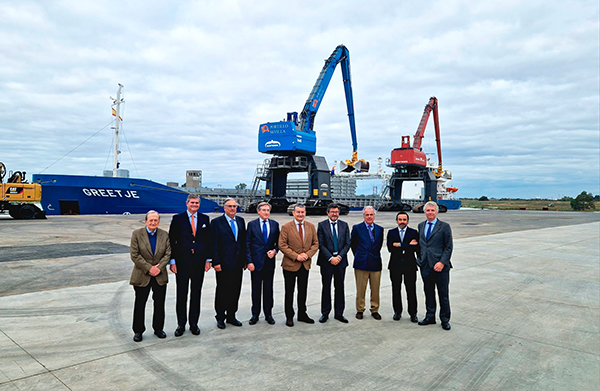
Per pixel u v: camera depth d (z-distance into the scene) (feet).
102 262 34.91
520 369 14.08
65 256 37.76
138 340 16.56
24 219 88.99
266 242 19.52
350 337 17.43
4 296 23.34
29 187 89.81
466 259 39.86
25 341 16.24
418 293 25.98
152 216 16.75
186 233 17.71
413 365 14.38
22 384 12.37
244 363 14.40
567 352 15.75
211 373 13.48
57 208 110.42
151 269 16.25
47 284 26.53
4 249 41.47
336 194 213.25
